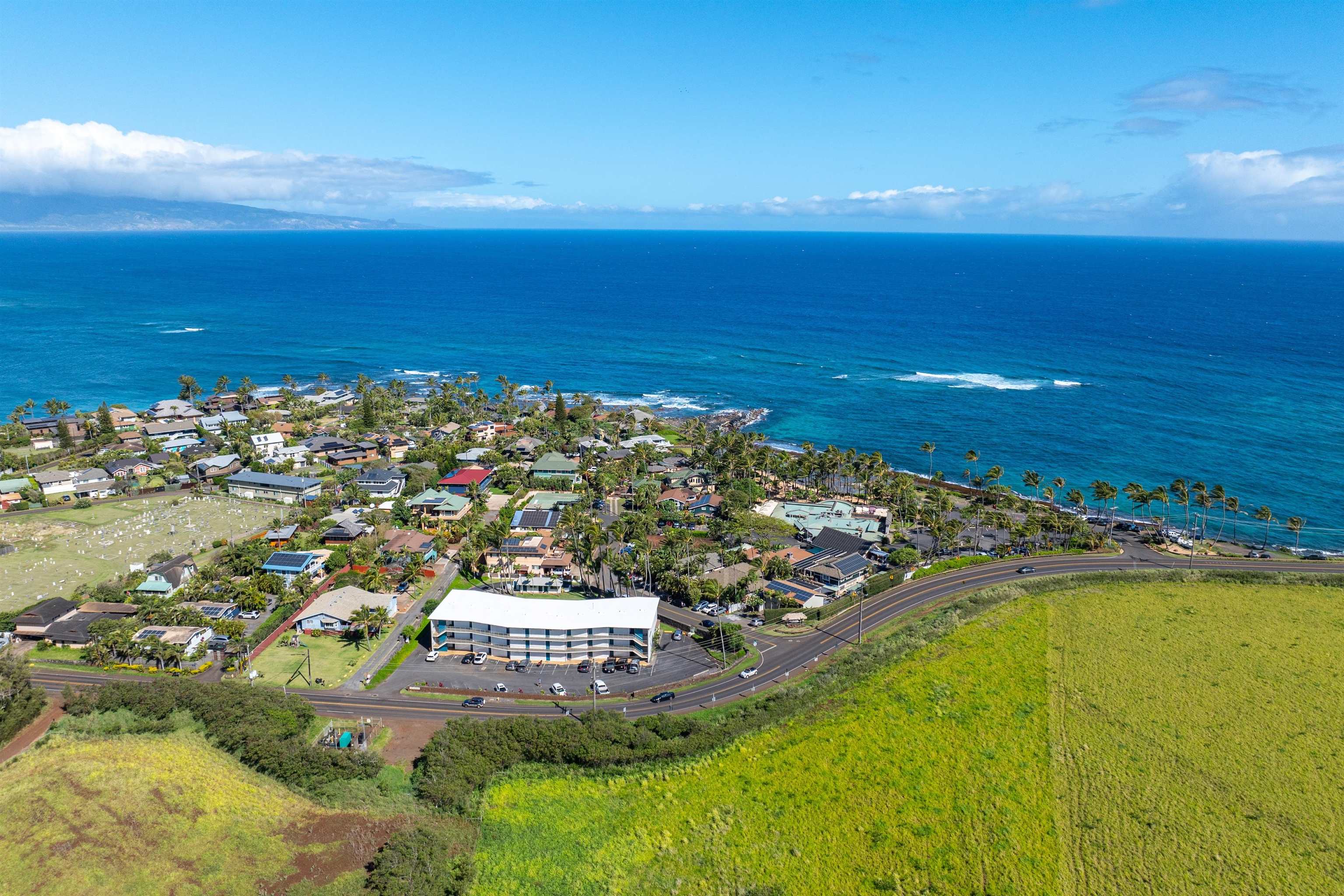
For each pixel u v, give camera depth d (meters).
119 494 184.12
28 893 74.38
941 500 176.88
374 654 119.25
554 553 152.88
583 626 117.44
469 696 108.69
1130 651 121.56
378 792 89.00
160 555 146.62
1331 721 103.25
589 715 101.00
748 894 76.12
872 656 118.38
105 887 75.38
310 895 75.25
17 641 119.69
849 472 197.88
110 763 91.31
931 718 104.38
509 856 80.88
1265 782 92.06
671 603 138.00
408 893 73.62
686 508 175.62
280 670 113.94
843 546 155.38
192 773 90.31
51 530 162.38
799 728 102.56
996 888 77.19
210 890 75.44
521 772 93.19
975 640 125.00
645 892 76.69
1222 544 169.62
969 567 154.50
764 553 150.50
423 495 177.00
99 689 103.12
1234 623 130.88
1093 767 94.69
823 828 85.31
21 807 84.44
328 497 179.62
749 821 86.31
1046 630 128.75
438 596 138.25
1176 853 81.62
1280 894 76.25
